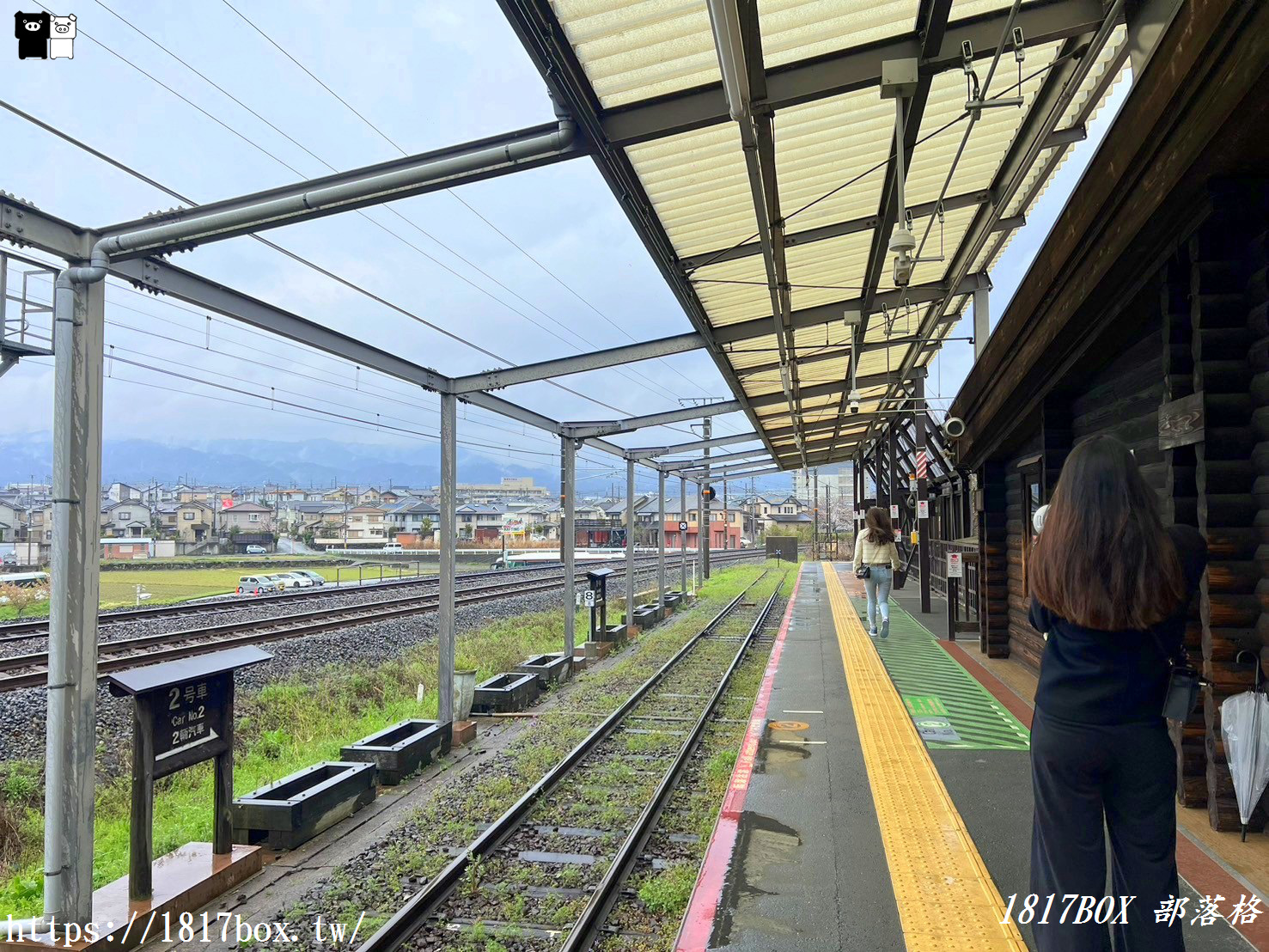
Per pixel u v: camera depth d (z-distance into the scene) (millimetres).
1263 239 3740
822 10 3877
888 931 3113
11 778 6160
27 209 3652
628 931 3793
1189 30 3178
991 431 8617
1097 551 2135
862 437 21516
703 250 6590
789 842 4004
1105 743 2129
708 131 4594
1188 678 2160
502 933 3809
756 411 13633
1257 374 3871
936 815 4281
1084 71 4613
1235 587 3936
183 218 4074
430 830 5270
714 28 2973
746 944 3062
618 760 6773
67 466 3777
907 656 9438
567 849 4918
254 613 16094
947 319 10344
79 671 3779
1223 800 3930
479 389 7840
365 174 4141
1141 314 4941
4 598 23375
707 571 29891
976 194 6758
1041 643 7797
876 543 10961
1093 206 4434
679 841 4914
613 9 3545
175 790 6645
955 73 4781
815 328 9461
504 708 8859
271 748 7750
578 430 11789
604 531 75938
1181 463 4277
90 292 3922
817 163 5531
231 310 5059
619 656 12680
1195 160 3492
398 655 11930
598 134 4145
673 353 8484
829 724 6301
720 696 8883
